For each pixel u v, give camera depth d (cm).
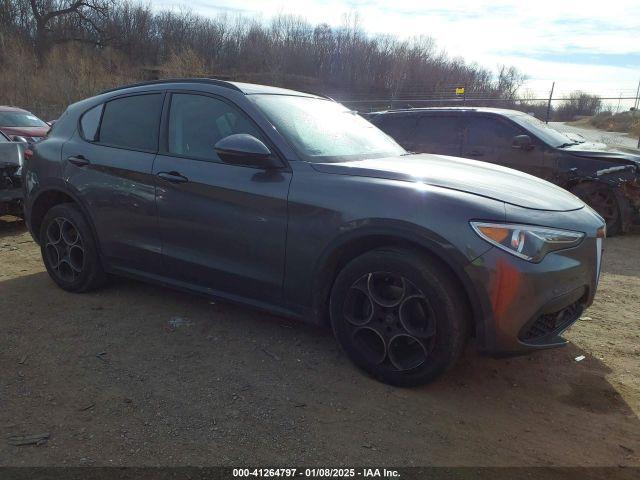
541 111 2373
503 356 284
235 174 341
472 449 254
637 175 704
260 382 306
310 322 332
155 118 392
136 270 402
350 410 281
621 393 310
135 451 244
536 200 303
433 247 278
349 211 300
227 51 4809
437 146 802
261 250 333
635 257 626
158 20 5150
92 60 3688
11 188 659
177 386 300
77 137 432
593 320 422
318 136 360
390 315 297
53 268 446
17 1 4788
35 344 346
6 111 1364
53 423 264
